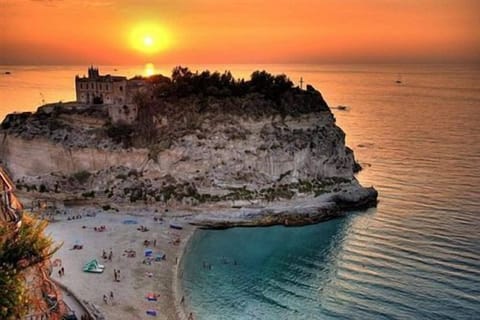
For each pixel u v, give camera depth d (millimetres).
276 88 133875
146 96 126688
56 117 127312
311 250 91438
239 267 84188
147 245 90812
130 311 68062
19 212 29516
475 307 67875
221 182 114000
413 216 105688
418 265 81312
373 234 96625
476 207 110000
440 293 72062
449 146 179375
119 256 85312
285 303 71688
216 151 117875
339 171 123938
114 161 118562
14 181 118062
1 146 124062
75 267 80000
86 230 96750
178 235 97250
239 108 122875
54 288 32438
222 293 74812
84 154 118875
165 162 116562
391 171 144375
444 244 89438
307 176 120062
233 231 101562
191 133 119125
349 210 111750
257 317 68000
